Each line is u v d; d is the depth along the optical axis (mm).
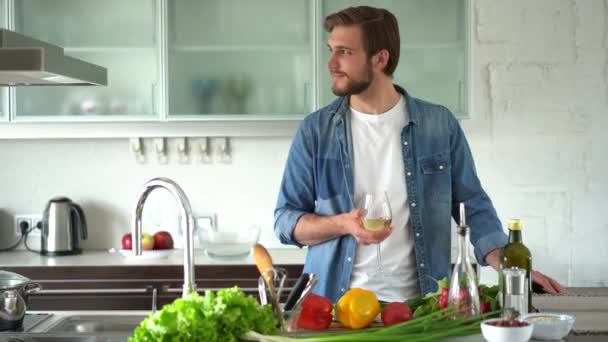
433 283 2707
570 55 4285
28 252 4324
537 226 4332
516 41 4285
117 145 4406
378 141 2771
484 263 2650
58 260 3994
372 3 3992
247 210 4410
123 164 4410
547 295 2340
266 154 4398
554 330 1928
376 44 2719
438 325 1954
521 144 4316
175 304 1767
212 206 4406
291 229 2680
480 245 2654
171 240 4191
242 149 4402
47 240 4172
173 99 4039
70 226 4184
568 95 4297
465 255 2025
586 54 4281
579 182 4312
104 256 4125
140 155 4395
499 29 4289
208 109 4043
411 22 3982
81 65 2520
